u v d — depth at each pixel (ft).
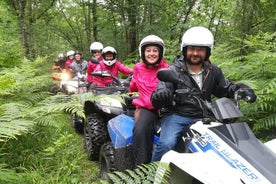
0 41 27.04
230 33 29.89
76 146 18.63
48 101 13.48
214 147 8.80
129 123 13.29
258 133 16.62
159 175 8.39
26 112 12.50
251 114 16.67
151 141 11.97
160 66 12.96
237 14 28.66
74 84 29.40
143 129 11.82
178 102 10.88
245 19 26.73
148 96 12.32
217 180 7.80
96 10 51.90
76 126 22.13
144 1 39.29
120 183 8.82
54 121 13.62
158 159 10.90
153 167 8.86
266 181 7.41
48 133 17.71
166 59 27.63
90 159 17.13
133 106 15.28
